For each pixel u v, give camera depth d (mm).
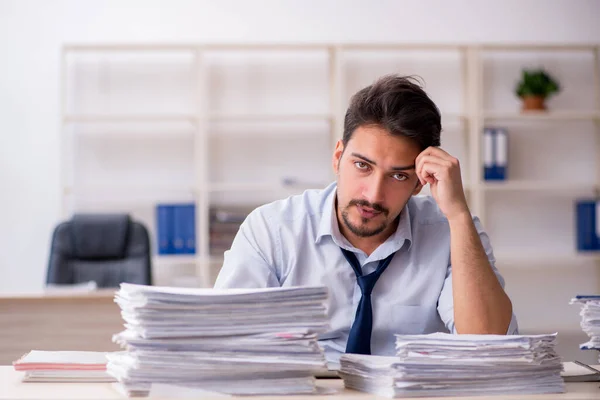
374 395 1260
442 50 5266
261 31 5203
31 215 5098
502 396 1265
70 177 5113
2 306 3131
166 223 4828
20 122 5098
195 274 5086
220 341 1219
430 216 1872
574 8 5297
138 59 5168
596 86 5203
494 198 5305
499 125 5293
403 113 1546
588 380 1415
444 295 1780
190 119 4996
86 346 3143
